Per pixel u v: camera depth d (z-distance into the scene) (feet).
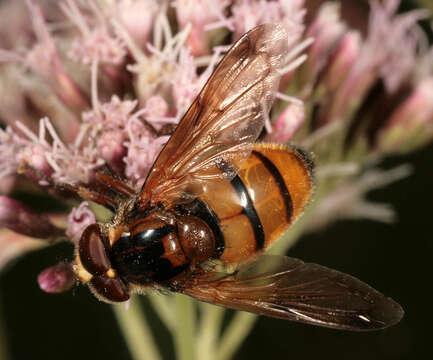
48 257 0.48
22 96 0.41
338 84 0.43
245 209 0.36
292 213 0.36
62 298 0.49
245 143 0.36
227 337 0.44
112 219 0.37
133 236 0.36
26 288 0.48
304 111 0.40
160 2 0.41
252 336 0.49
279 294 0.36
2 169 0.41
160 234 0.36
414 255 0.50
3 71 0.42
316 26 0.41
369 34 0.44
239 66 0.36
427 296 0.49
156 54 0.39
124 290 0.36
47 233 0.39
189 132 0.36
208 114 0.36
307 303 0.36
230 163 0.36
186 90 0.38
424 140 0.44
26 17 0.44
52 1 0.44
